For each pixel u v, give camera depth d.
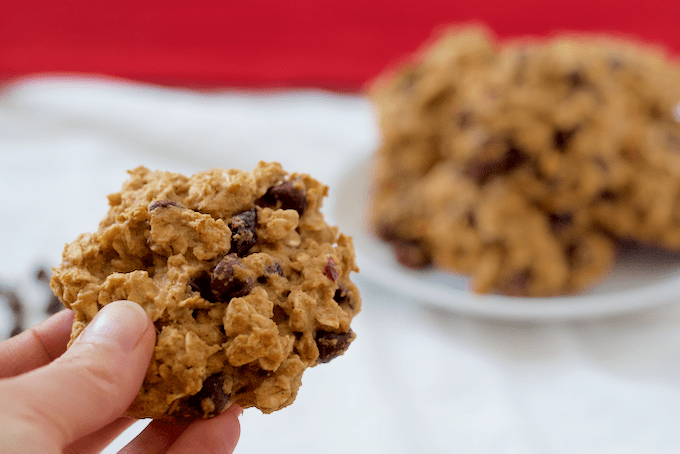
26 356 0.32
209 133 0.62
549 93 0.41
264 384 0.28
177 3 0.76
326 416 0.37
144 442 0.31
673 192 0.42
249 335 0.28
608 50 0.47
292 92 0.70
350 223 0.48
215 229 0.29
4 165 0.55
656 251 0.44
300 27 0.75
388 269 0.42
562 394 0.38
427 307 0.42
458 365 0.39
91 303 0.28
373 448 0.36
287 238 0.30
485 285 0.41
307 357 0.29
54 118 0.63
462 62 0.47
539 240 0.41
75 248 0.29
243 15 0.76
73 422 0.26
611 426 0.37
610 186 0.42
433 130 0.47
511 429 0.37
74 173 0.54
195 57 0.71
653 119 0.45
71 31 0.74
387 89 0.50
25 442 0.25
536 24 0.72
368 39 0.73
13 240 0.46
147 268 0.29
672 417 0.37
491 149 0.41
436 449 0.36
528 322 0.41
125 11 0.76
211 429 0.29
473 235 0.42
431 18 0.74
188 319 0.28
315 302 0.29
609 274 0.42
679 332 0.40
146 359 0.27
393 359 0.40
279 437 0.37
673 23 0.70
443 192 0.42
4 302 0.40
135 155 0.58
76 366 0.26
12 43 0.72
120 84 0.70
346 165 0.52
